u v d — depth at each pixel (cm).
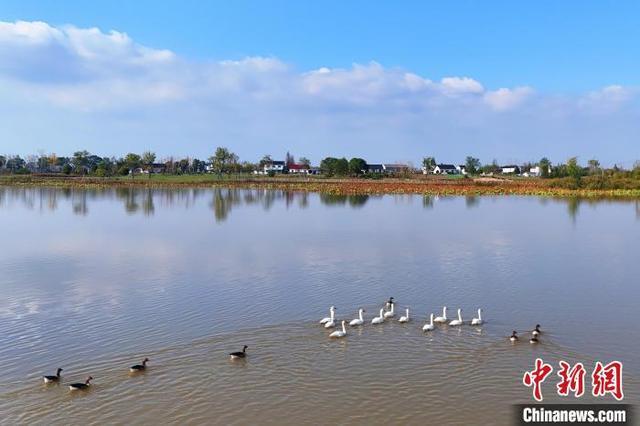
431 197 15400
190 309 3997
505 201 13912
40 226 8519
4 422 2372
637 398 2580
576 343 3266
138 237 7388
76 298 4328
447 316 3816
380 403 2523
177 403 2544
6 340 3391
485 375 2812
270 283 4762
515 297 4300
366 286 4650
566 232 7888
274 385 2712
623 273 5134
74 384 2680
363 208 11756
